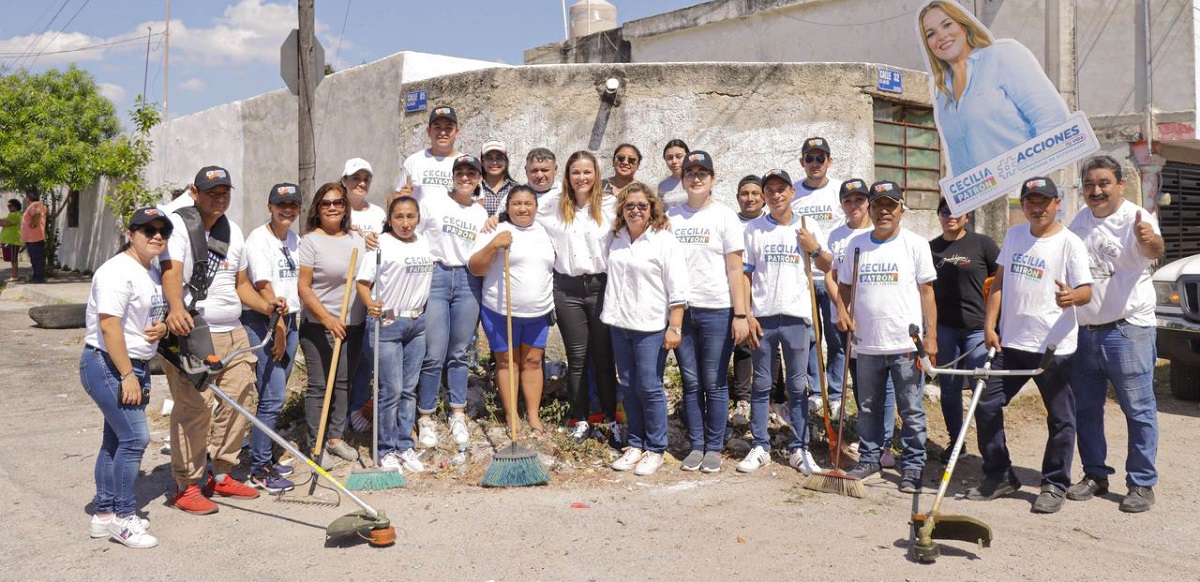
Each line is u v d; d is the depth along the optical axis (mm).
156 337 4492
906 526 4734
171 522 4793
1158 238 4844
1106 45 10359
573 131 8133
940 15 7477
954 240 6008
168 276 4602
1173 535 4609
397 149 8992
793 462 5879
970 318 5844
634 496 5266
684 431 6527
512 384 5598
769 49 12320
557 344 8109
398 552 4312
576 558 4238
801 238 5766
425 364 5980
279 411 5453
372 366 5945
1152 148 10219
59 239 21688
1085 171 5172
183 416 4867
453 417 6109
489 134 8203
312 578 3992
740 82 8148
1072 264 5016
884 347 5410
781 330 5898
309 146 8070
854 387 6309
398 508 5000
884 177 8875
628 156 6441
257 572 4066
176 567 4133
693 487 5461
